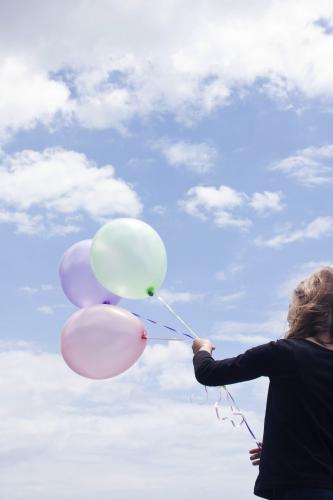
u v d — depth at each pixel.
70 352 2.94
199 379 1.92
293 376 1.79
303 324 1.88
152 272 2.98
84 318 2.95
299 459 1.73
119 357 2.93
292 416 1.77
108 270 2.95
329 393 1.79
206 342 2.07
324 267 1.96
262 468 1.79
